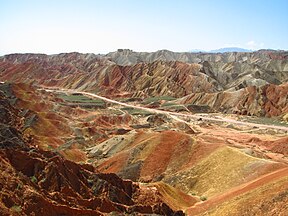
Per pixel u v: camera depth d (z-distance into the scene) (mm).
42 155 48156
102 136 97188
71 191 41438
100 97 190625
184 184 64000
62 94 187500
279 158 77875
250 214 37875
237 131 120000
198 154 71500
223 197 49562
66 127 98312
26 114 98062
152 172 70000
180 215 46625
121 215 37750
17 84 122938
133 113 146500
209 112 164375
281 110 158000
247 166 59844
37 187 38125
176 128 114250
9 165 39188
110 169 73062
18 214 30812
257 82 196250
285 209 35062
